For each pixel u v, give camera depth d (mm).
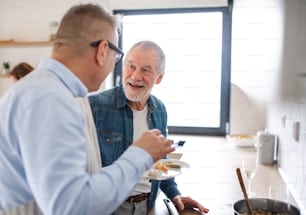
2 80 2863
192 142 2453
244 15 1845
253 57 1503
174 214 1151
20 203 662
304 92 815
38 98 595
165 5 2586
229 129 2613
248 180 1508
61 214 554
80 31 686
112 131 1146
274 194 1293
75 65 700
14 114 608
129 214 1149
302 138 1305
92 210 577
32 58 2764
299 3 701
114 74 2705
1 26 2758
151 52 1123
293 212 954
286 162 1599
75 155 584
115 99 1169
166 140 721
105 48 721
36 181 566
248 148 2250
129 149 684
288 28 733
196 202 1200
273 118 1988
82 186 571
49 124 574
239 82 2400
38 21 2701
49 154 559
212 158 1995
